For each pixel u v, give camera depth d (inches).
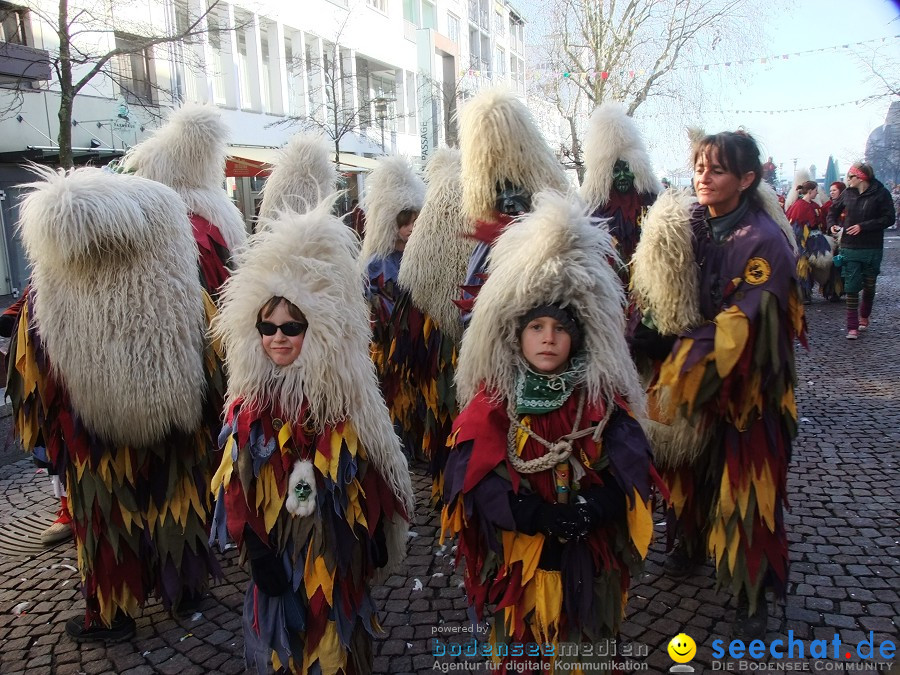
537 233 76.4
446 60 1139.3
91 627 111.3
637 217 183.2
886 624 105.9
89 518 105.9
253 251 85.0
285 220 86.4
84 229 91.4
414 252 144.4
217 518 88.4
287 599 84.4
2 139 454.0
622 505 76.1
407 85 992.2
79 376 97.4
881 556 125.3
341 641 84.2
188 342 101.9
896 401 214.4
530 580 76.5
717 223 96.7
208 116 127.0
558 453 74.6
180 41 432.1
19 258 468.1
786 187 1026.1
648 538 75.3
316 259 83.4
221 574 118.5
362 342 87.4
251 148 650.2
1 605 125.0
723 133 95.3
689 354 93.6
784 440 99.3
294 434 84.3
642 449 76.5
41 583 132.4
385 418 90.0
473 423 77.4
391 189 178.1
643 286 98.7
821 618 108.0
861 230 298.7
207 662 105.7
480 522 77.5
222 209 128.1
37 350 102.3
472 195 128.3
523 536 77.4
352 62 845.2
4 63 440.5
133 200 96.7
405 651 106.3
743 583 98.7
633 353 103.7
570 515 72.7
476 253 125.9
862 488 153.9
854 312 305.6
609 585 77.2
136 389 97.4
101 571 107.6
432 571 129.9
